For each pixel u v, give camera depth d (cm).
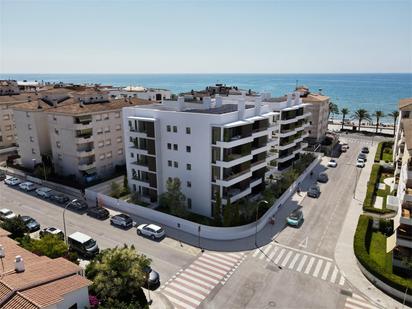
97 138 6100
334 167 7081
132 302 2678
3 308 2036
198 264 3522
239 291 3083
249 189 4806
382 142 8725
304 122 7219
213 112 4962
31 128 6362
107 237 4116
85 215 4775
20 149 6762
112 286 2694
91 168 6056
